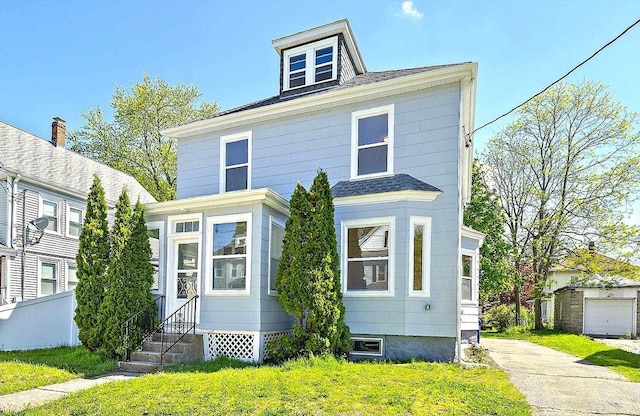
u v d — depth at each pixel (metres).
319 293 8.06
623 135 20.80
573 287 21.72
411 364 7.96
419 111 10.00
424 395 5.59
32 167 16.27
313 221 8.36
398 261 9.16
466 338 12.19
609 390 6.36
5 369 7.49
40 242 15.64
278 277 8.45
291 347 8.07
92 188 10.06
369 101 10.63
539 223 21.89
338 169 10.80
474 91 10.28
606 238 20.69
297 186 8.61
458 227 9.10
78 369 7.80
